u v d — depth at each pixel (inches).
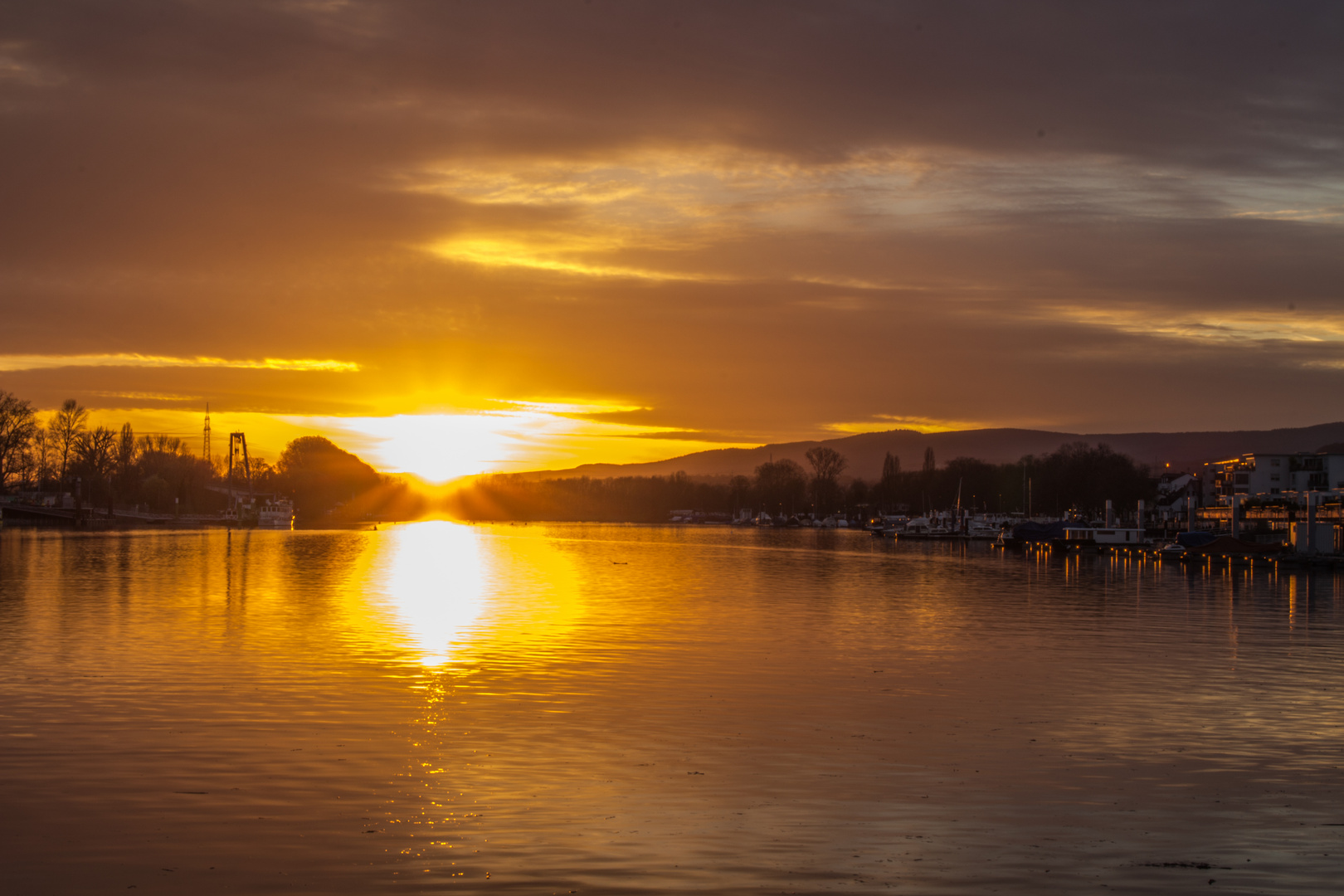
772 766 1162.6
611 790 1068.5
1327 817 1016.2
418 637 2117.4
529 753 1200.8
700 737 1286.9
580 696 1520.7
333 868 858.1
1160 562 5536.4
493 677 1664.6
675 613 2674.7
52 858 874.8
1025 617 2679.6
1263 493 7869.1
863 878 853.2
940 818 998.4
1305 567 4945.9
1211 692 1610.5
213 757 1165.1
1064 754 1228.5
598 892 818.8
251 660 1801.2
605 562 5255.9
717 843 923.4
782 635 2237.9
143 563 4475.9
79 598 2844.5
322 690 1536.7
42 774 1095.6
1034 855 908.0
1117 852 919.0
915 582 3934.5
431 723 1339.8
